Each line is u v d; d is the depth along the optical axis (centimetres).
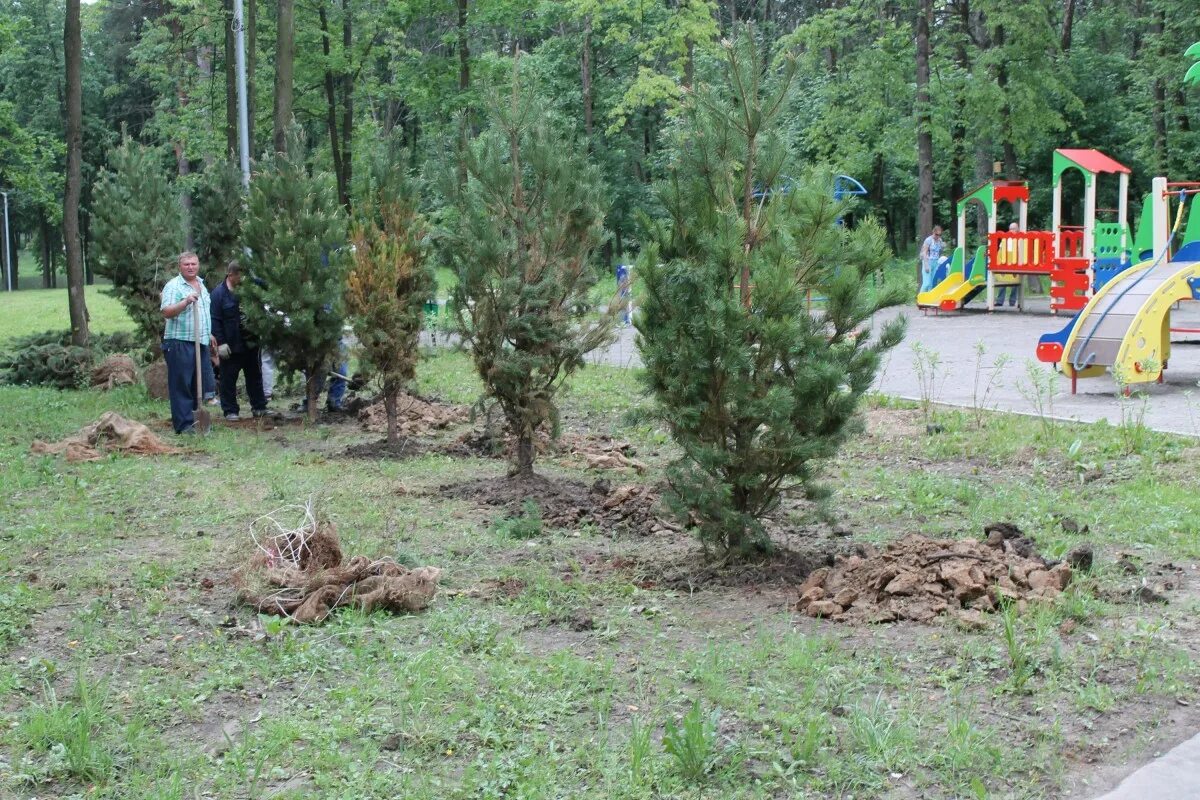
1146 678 491
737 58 684
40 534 805
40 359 1770
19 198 6612
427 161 986
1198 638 546
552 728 461
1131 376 1349
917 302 2744
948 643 540
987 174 3584
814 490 679
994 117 3222
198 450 1163
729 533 689
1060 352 1430
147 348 1845
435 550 757
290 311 1302
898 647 540
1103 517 795
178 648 564
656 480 984
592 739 448
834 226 671
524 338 941
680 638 571
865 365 656
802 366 643
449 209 991
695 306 650
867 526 809
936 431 1155
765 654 530
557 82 4516
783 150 682
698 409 652
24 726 459
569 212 942
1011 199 2736
